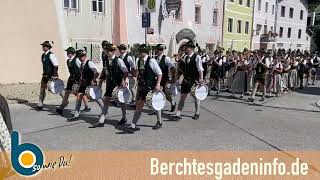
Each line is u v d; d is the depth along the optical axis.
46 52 9.53
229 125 8.89
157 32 23.00
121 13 19.70
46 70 9.57
